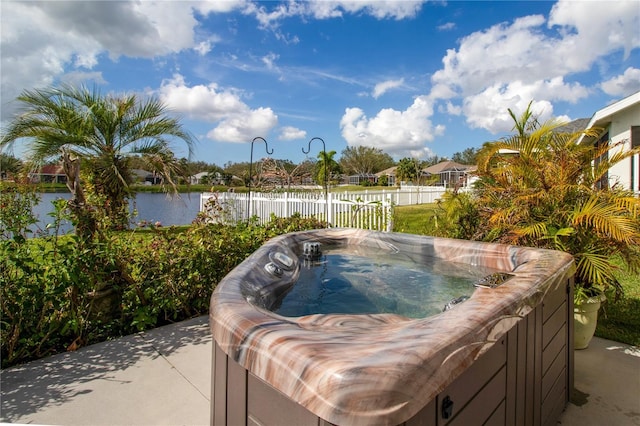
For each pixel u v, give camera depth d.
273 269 2.00
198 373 1.96
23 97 5.74
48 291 2.11
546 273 1.53
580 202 2.32
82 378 1.90
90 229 2.30
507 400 1.16
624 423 1.65
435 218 4.20
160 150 6.75
